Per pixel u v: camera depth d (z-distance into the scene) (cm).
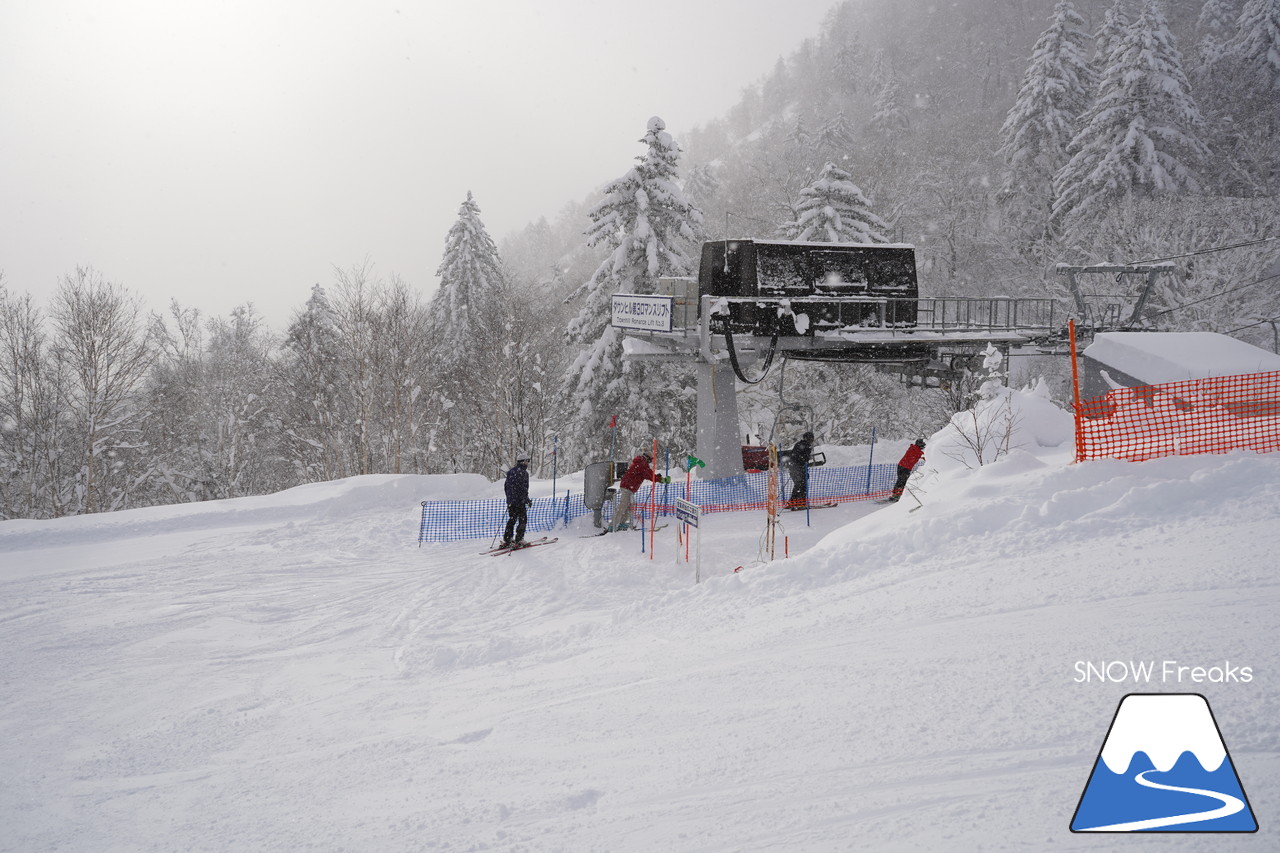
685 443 3109
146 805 470
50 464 2952
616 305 2041
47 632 929
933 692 424
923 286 4388
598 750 440
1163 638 436
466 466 3769
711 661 583
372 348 3325
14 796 500
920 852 272
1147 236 3027
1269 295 2942
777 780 357
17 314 2995
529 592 1093
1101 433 1044
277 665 820
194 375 4200
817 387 3472
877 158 5203
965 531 783
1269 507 671
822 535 1366
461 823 370
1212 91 4197
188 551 1340
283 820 416
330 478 3453
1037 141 4022
